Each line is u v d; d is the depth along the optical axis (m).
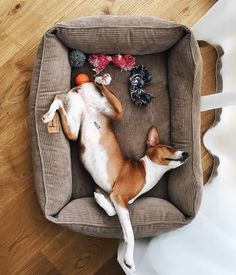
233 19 1.57
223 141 1.72
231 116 1.71
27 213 1.72
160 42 1.61
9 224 1.71
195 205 1.52
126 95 1.67
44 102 1.53
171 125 1.67
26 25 1.74
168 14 1.81
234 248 1.35
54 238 1.73
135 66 1.67
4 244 1.71
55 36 1.56
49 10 1.75
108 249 1.75
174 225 1.53
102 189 1.58
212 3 1.82
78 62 1.63
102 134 1.55
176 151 1.55
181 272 1.45
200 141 1.76
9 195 1.71
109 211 1.52
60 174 1.55
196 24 1.70
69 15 1.77
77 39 1.57
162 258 1.52
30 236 1.72
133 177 1.55
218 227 1.44
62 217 1.52
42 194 1.54
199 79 1.60
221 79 1.79
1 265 1.70
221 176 1.66
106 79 1.52
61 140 1.55
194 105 1.59
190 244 1.49
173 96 1.65
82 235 1.74
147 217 1.53
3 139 1.71
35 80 1.55
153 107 1.68
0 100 1.72
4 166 1.71
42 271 1.72
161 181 1.68
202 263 1.42
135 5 1.80
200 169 1.58
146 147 1.65
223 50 1.76
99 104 1.54
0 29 1.73
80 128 1.55
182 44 1.59
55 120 1.52
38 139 1.53
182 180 1.59
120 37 1.57
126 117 1.66
